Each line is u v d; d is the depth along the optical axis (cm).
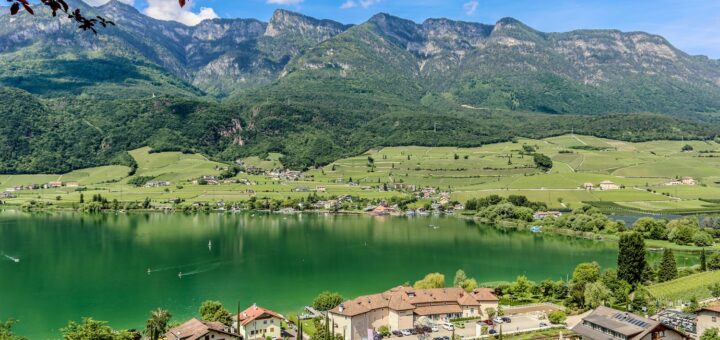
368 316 14362
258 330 13700
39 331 15200
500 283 18738
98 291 19312
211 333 11625
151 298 18438
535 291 18188
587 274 17625
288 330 14400
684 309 14812
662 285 17338
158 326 13275
